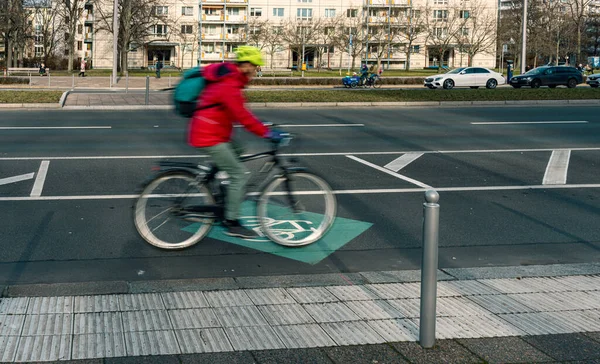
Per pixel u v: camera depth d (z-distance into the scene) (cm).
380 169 1100
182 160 1159
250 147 1355
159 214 619
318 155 1245
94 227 711
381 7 8844
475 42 8062
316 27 8200
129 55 9069
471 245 670
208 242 660
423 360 376
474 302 482
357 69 8650
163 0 8731
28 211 777
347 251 639
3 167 1068
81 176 1002
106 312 452
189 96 580
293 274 566
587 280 546
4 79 4244
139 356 378
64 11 7119
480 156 1249
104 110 2238
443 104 2505
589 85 4453
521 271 574
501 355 385
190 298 485
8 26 6388
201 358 376
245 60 565
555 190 946
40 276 552
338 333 417
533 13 7988
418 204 845
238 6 8862
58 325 425
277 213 633
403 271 568
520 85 4012
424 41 9006
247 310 459
